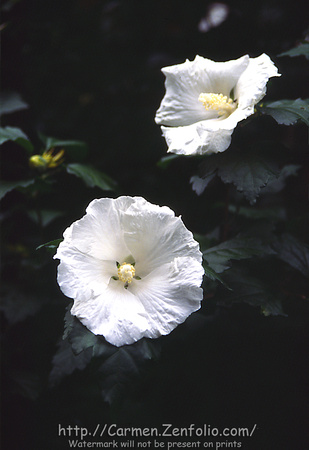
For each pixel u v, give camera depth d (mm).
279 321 574
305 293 605
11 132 657
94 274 484
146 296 487
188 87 556
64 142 697
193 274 483
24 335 699
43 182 642
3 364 689
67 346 577
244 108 519
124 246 497
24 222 771
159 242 494
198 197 751
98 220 485
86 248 483
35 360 688
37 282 690
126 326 469
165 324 477
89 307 470
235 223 680
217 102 533
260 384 567
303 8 774
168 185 777
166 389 574
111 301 478
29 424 666
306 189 713
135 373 457
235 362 569
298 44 690
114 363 458
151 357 463
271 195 763
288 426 564
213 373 570
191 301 481
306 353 570
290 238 604
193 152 526
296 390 567
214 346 568
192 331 546
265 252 551
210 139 521
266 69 522
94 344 464
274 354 570
